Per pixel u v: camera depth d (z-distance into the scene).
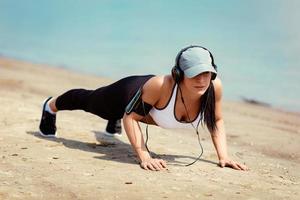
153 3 23.77
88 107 7.86
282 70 15.00
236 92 13.45
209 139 9.15
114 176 6.75
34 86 13.16
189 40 18.06
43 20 22.50
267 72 14.88
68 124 9.23
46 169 6.90
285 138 9.71
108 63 16.25
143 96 7.14
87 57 17.03
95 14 22.64
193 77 6.79
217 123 7.57
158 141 8.73
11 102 10.34
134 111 7.29
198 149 8.39
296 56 16.05
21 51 17.95
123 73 15.33
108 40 18.86
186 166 7.37
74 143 8.18
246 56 16.16
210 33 18.86
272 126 10.72
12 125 8.87
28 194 6.12
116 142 8.41
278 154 8.70
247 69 15.04
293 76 14.53
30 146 7.87
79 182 6.48
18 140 8.13
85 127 9.14
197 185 6.61
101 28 20.53
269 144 9.23
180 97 7.04
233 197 6.28
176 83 6.99
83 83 14.02
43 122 8.36
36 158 7.32
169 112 7.14
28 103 10.53
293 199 6.34
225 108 12.23
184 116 7.23
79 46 18.44
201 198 6.19
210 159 7.84
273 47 17.00
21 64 16.27
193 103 7.13
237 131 10.05
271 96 13.23
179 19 20.94
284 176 7.38
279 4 22.59
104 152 7.82
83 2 24.97
